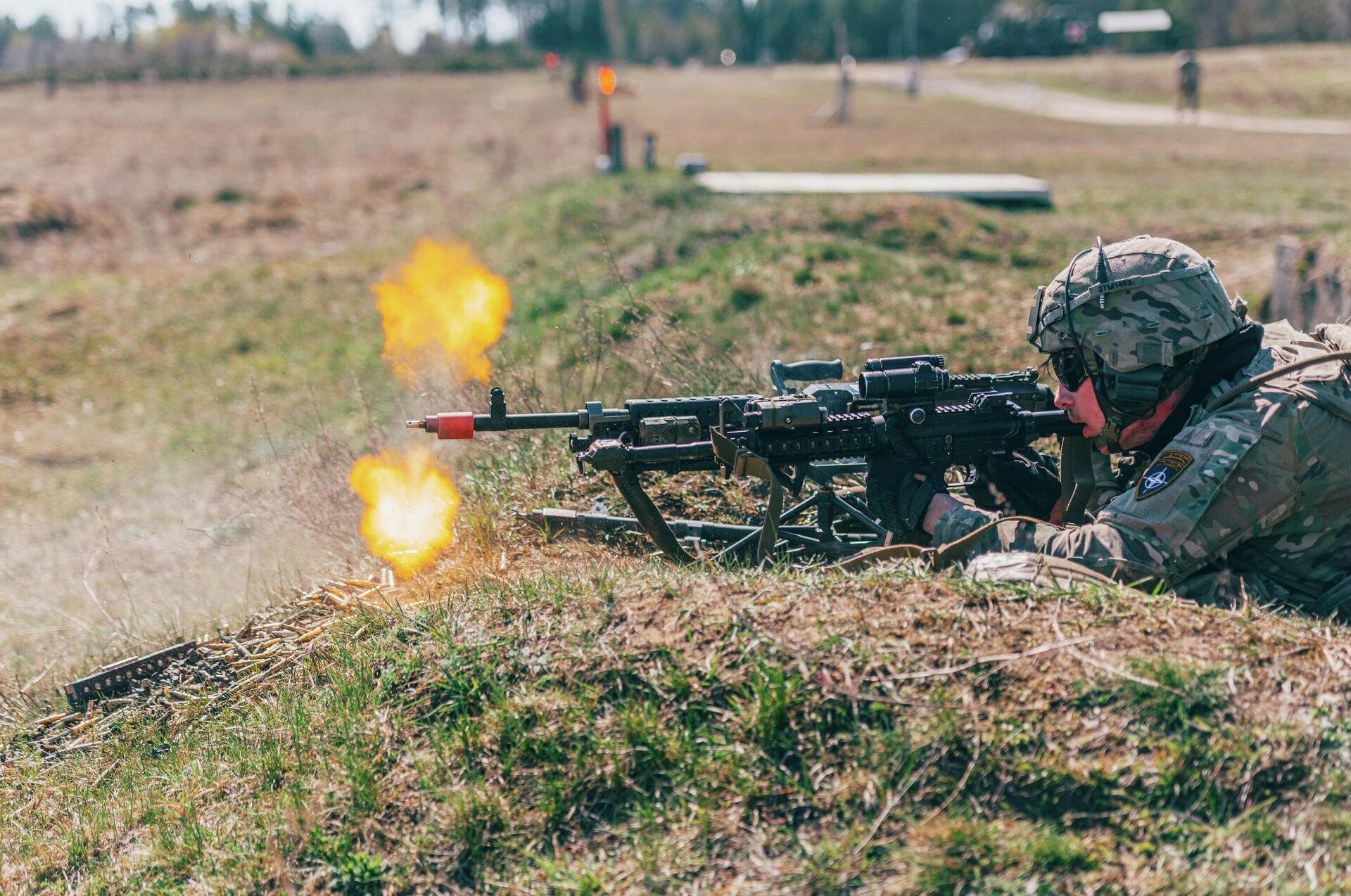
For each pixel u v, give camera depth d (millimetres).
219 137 34969
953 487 4098
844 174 18375
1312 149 22672
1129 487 3367
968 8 107125
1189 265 2891
